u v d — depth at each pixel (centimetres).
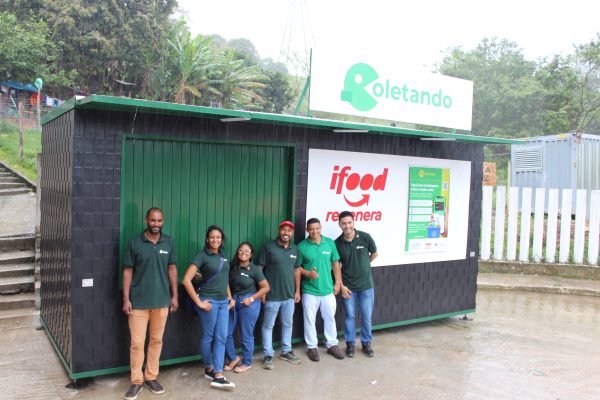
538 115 2928
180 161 536
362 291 609
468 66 3484
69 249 481
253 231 590
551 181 1366
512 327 757
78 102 447
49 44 2548
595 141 1370
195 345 549
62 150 527
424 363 591
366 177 665
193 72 3234
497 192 1092
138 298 467
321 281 588
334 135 636
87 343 481
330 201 639
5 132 1903
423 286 731
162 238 482
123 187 493
